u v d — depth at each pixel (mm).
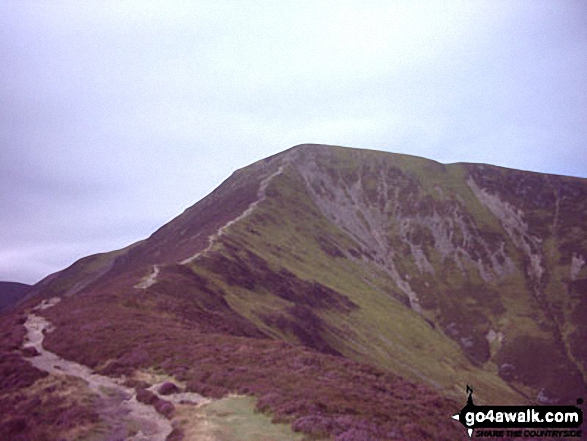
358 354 109438
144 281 82438
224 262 115562
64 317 61188
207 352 41938
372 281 171875
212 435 25688
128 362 41688
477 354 147625
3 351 47156
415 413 32312
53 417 30438
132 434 27484
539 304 169125
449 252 198000
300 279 135250
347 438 24344
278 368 38031
